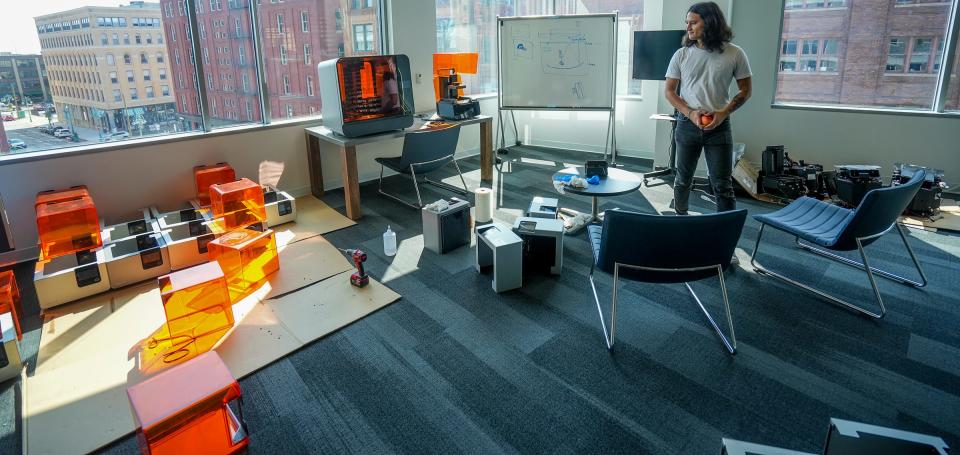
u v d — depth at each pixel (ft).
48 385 7.34
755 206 14.20
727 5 15.48
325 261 11.08
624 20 19.15
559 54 17.92
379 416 6.70
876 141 14.88
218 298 8.34
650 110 19.06
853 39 14.75
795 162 15.20
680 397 6.95
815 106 15.38
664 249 7.19
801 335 8.29
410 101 14.98
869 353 7.80
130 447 6.29
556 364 7.66
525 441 6.25
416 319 8.89
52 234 10.34
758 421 6.50
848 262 10.62
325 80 13.69
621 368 7.55
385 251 11.51
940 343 7.99
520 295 9.63
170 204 13.30
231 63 13.76
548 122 21.43
